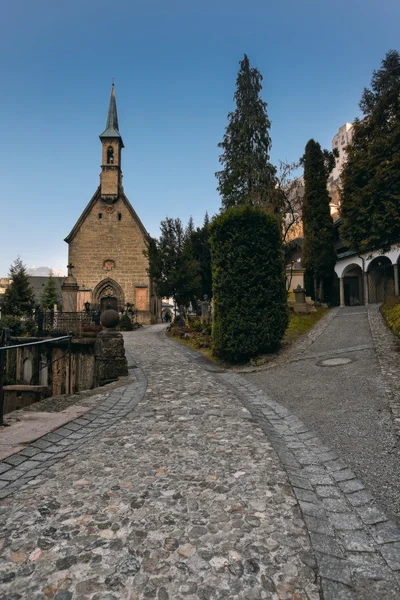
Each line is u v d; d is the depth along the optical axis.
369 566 2.34
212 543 2.53
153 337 20.11
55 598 2.06
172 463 3.90
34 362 14.85
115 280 34.81
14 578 2.22
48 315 16.23
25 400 11.65
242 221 11.12
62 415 5.72
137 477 3.57
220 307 11.17
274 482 3.44
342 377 7.79
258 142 28.25
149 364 11.02
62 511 2.96
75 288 19.58
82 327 14.84
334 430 4.94
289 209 26.94
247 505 3.03
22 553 2.45
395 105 19.36
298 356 10.81
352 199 19.89
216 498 3.14
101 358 9.07
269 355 11.06
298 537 2.60
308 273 29.61
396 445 4.26
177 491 3.28
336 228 30.19
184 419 5.52
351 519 2.87
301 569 2.29
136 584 2.17
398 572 2.29
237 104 29.00
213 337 11.48
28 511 2.97
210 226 11.83
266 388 7.79
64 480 3.53
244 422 5.35
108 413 5.91
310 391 7.10
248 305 10.87
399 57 20.12
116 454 4.18
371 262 25.23
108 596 2.07
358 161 19.59
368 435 4.64
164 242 26.53
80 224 35.28
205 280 34.66
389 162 17.91
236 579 2.20
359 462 3.92
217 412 5.88
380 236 18.39
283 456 4.09
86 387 13.16
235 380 8.81
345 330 14.48
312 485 3.44
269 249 11.27
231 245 11.10
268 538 2.59
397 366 8.02
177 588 2.13
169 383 8.27
